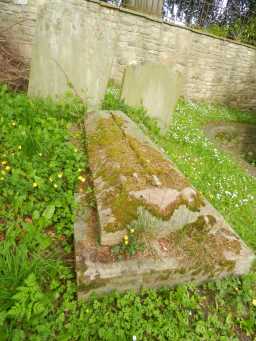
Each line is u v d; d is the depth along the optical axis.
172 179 2.32
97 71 3.96
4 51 4.44
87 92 4.01
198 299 1.92
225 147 5.89
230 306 1.96
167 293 1.90
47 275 1.77
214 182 3.66
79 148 2.89
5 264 1.63
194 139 4.89
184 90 9.02
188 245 2.01
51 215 2.08
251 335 1.83
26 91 4.02
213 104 10.18
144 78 4.36
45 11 3.38
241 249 2.12
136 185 2.12
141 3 6.99
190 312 1.82
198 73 9.10
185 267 1.88
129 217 1.93
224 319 1.87
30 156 2.56
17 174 2.30
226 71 9.97
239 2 10.12
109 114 3.41
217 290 2.02
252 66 10.76
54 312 1.63
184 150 4.36
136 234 1.91
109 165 2.38
